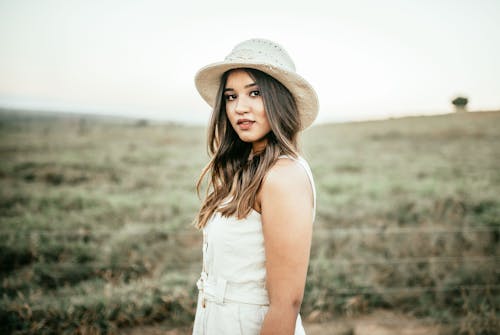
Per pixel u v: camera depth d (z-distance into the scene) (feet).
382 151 52.65
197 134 79.20
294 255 3.37
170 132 81.66
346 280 12.53
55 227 18.40
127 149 55.62
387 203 23.62
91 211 21.31
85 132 75.92
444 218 21.03
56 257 14.70
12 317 10.18
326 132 79.05
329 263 13.66
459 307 11.54
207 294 4.03
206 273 4.24
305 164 3.75
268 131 4.05
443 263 13.89
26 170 36.01
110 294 11.48
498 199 23.90
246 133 3.99
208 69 4.38
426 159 44.98
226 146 4.51
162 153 51.06
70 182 32.01
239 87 4.00
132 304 11.16
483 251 15.31
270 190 3.48
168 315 11.14
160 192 27.45
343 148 56.34
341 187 28.96
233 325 3.79
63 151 51.70
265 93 3.91
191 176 34.60
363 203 23.75
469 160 43.11
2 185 29.12
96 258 14.69
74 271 13.42
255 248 3.74
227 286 3.86
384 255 15.20
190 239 17.94
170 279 12.80
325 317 11.17
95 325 10.11
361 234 16.98
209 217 4.28
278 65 3.81
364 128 78.79
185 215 20.89
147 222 20.21
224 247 3.84
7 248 14.79
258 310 3.79
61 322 10.12
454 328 10.43
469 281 12.53
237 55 4.01
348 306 11.43
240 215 3.69
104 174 35.40
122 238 16.66
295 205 3.40
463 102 74.79
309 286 12.10
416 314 11.47
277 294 3.41
